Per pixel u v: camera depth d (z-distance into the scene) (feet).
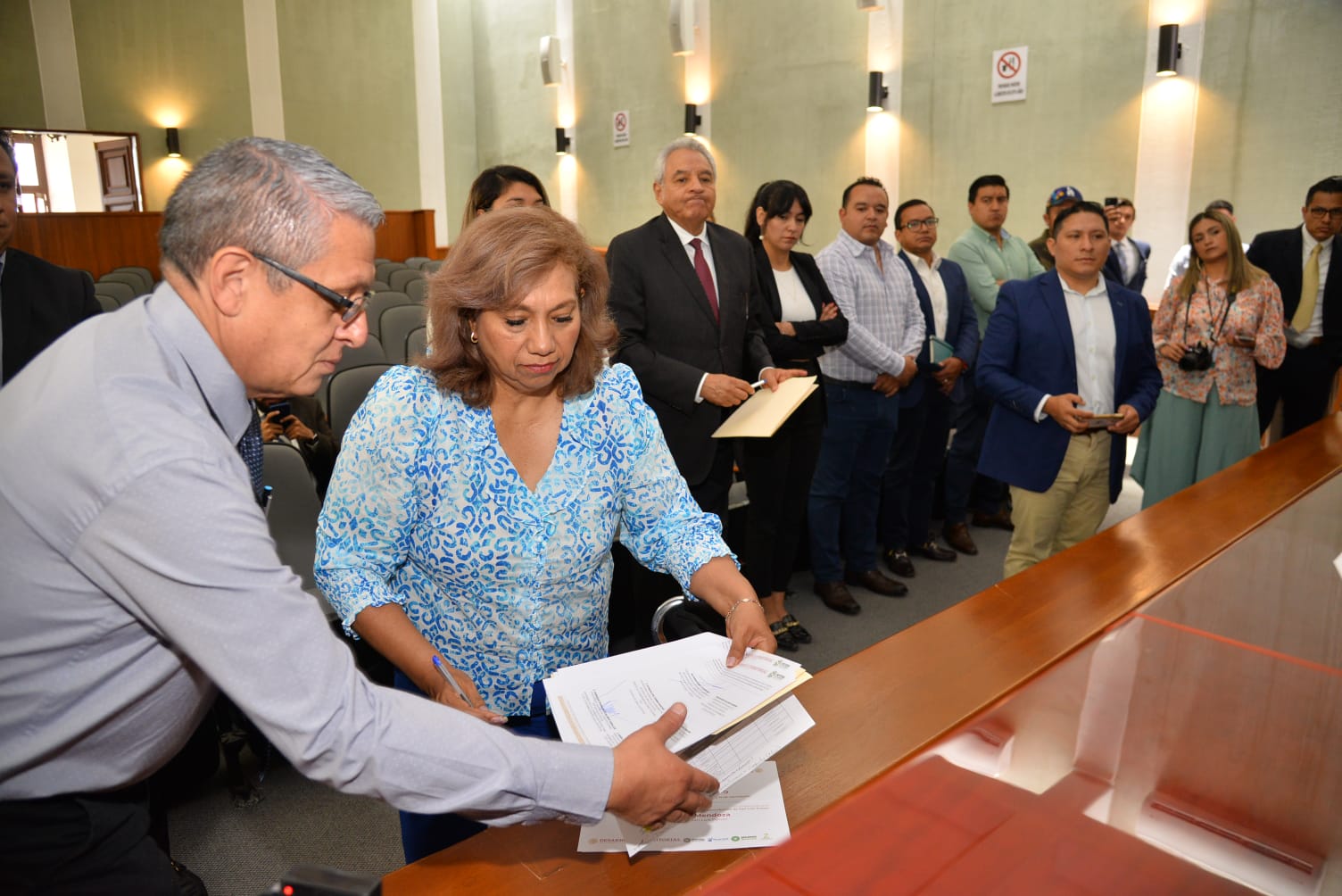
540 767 2.65
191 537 2.32
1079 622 4.68
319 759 2.41
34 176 38.70
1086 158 23.73
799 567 12.85
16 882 2.78
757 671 3.45
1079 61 23.52
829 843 2.71
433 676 3.82
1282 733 3.34
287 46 37.73
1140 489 16.30
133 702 2.69
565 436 4.15
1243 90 21.01
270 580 2.42
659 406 8.50
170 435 2.41
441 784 2.52
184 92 35.88
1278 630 4.25
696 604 4.71
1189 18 21.58
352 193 2.68
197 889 4.94
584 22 36.91
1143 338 9.23
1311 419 13.80
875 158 28.22
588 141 37.83
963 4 25.54
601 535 4.28
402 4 40.27
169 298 2.64
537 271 3.62
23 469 2.42
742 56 31.45
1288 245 13.60
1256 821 2.86
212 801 7.43
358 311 2.75
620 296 8.50
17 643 2.52
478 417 4.05
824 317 10.09
